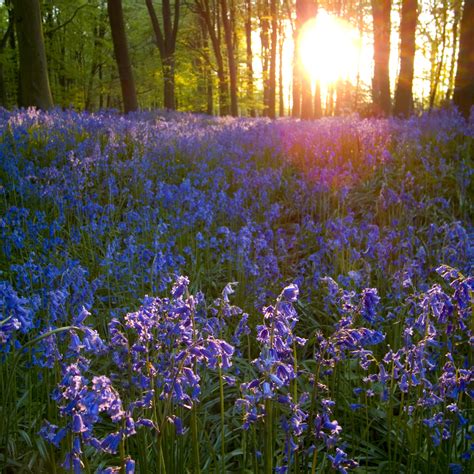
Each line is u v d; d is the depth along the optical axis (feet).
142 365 8.54
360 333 8.82
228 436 11.28
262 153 32.17
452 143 30.01
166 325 9.25
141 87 126.82
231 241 17.99
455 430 9.38
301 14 64.39
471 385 10.77
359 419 11.45
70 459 6.21
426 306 8.72
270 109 115.44
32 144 28.53
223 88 107.55
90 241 18.61
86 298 12.08
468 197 23.93
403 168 27.04
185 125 41.63
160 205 22.34
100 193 23.58
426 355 10.74
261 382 7.27
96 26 107.24
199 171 27.86
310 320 15.70
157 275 14.71
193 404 8.20
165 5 90.79
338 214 23.07
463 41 39.47
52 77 110.63
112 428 11.06
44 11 93.56
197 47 124.88
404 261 16.85
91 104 121.39
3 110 38.11
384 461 10.58
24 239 17.42
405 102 57.41
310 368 13.57
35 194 21.24
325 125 38.04
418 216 22.93
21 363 12.12
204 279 18.04
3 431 9.85
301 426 7.82
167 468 8.77
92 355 13.08
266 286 16.25
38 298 10.27
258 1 117.39
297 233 22.11
